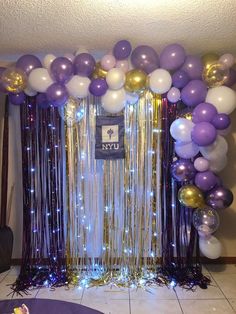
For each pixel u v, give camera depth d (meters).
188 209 2.69
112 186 2.77
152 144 2.70
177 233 2.72
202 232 2.38
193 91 2.27
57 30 2.10
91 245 2.81
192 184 2.45
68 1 1.74
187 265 2.72
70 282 2.64
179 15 1.91
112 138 2.70
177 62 2.27
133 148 2.72
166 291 2.48
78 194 2.78
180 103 2.59
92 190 2.79
